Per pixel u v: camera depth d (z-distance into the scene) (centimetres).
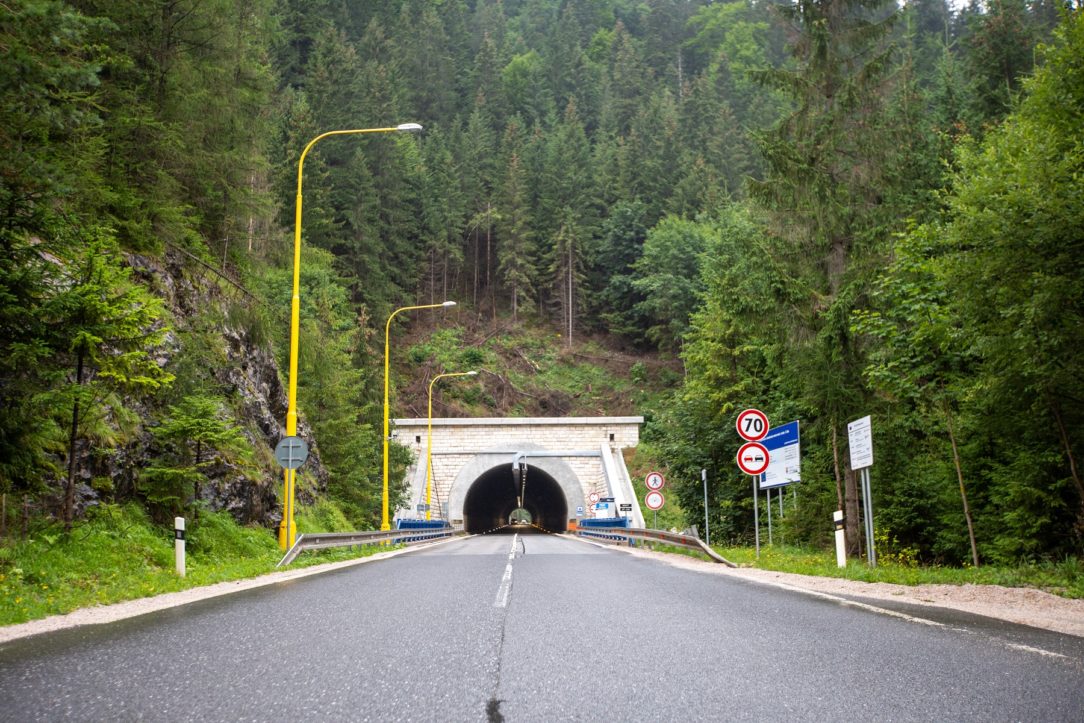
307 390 3378
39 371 1166
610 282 9300
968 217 1205
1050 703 400
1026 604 924
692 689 427
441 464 6056
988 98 3123
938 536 1997
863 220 2052
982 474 1884
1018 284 1148
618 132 11244
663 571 1377
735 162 9362
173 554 1491
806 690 426
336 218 7338
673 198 8925
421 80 10888
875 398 1988
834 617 731
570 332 8969
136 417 1705
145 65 2108
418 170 9156
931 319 1496
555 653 532
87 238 1261
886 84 2100
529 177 9919
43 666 493
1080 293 1086
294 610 785
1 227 1069
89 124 1295
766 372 2945
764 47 12912
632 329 8988
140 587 1092
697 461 3097
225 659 513
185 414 1688
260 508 2198
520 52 13738
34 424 1185
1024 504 1677
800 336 2031
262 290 2995
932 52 7681
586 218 9688
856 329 1753
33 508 1348
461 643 572
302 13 8969
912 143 2141
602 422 6188
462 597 890
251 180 2777
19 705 391
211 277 2436
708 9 14462
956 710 386
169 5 2111
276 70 6562
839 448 2067
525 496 8850
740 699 405
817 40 2141
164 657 522
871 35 2167
